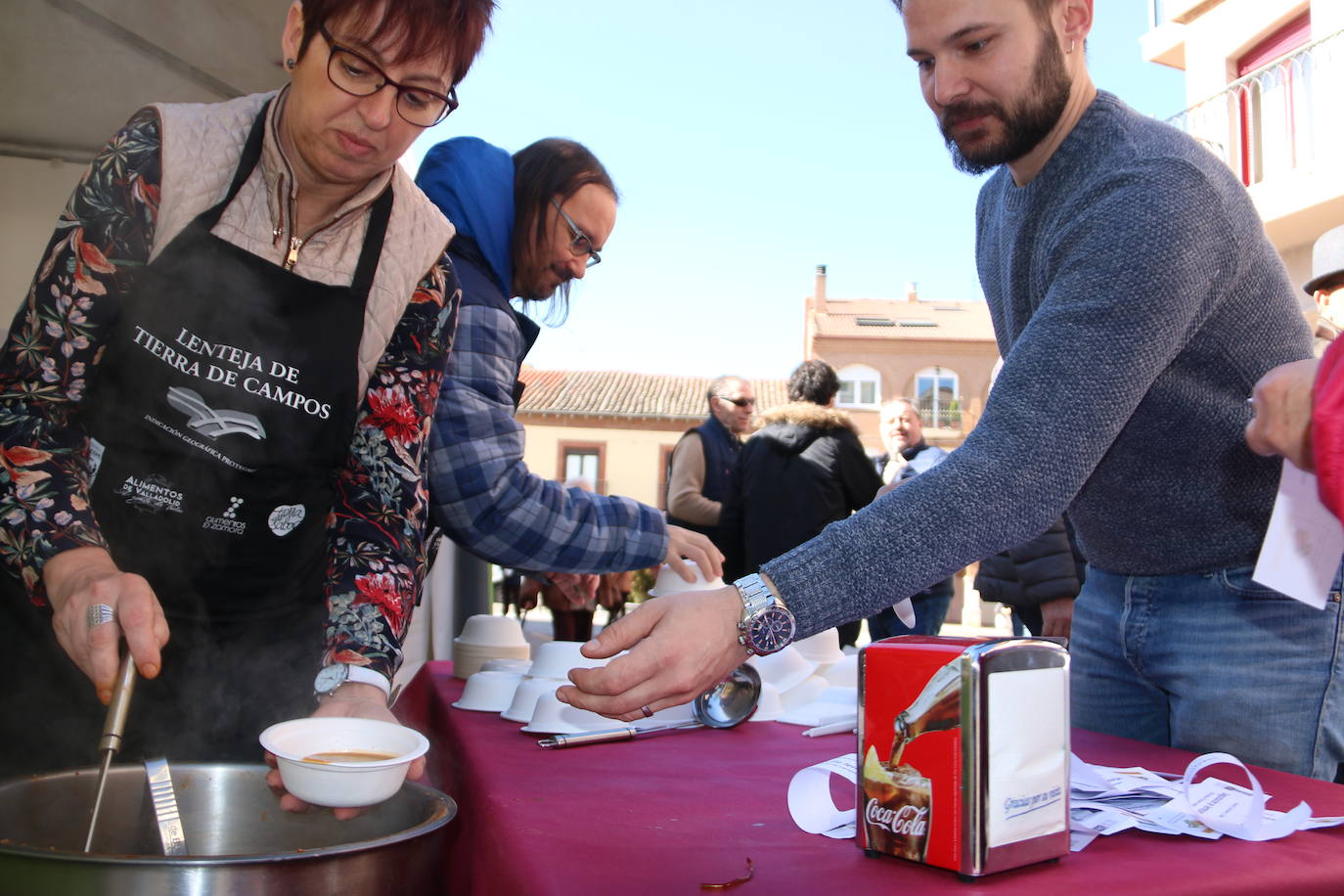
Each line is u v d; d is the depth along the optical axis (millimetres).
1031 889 660
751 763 1102
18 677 1161
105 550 971
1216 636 1235
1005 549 895
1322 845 781
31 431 1029
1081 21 1198
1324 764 1194
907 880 678
